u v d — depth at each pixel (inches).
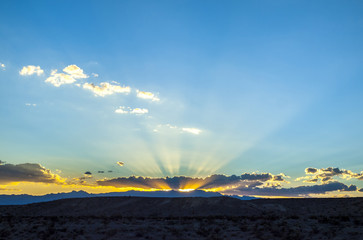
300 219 2571.4
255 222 2377.0
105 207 4859.7
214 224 2288.4
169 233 1802.4
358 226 1935.3
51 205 5123.0
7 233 1844.2
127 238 1656.0
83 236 1704.0
